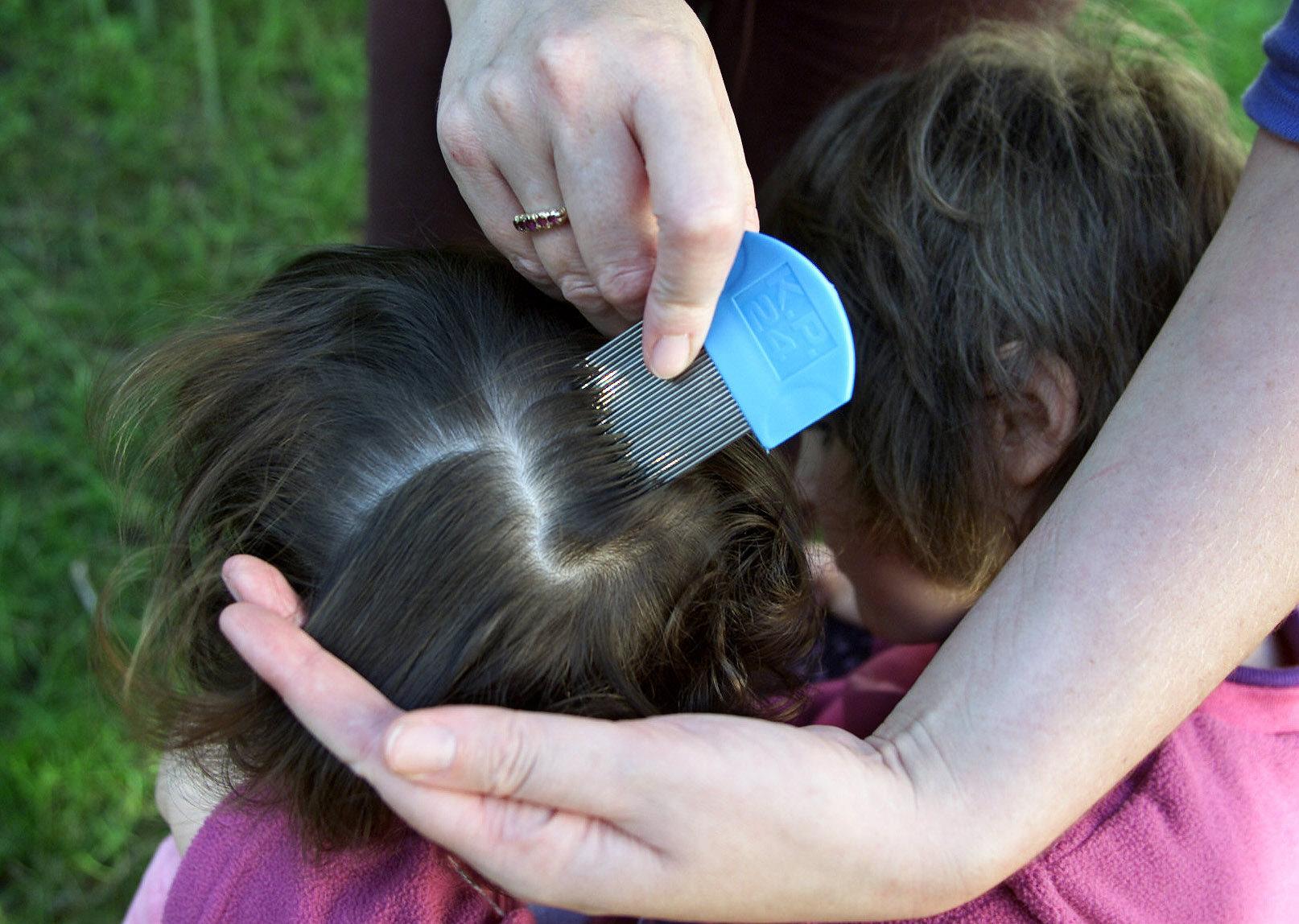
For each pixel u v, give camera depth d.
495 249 0.99
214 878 0.91
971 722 0.79
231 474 0.85
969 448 1.05
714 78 0.79
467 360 0.84
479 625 0.78
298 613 0.79
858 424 1.08
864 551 1.17
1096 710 0.77
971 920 0.90
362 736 0.68
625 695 0.82
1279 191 0.87
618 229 0.77
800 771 0.72
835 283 1.09
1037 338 1.03
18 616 1.77
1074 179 1.06
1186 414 0.82
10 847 1.59
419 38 1.22
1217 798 0.97
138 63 2.38
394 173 1.34
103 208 2.23
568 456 0.81
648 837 0.70
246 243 2.21
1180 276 1.07
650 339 0.74
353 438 0.82
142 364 0.98
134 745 1.63
